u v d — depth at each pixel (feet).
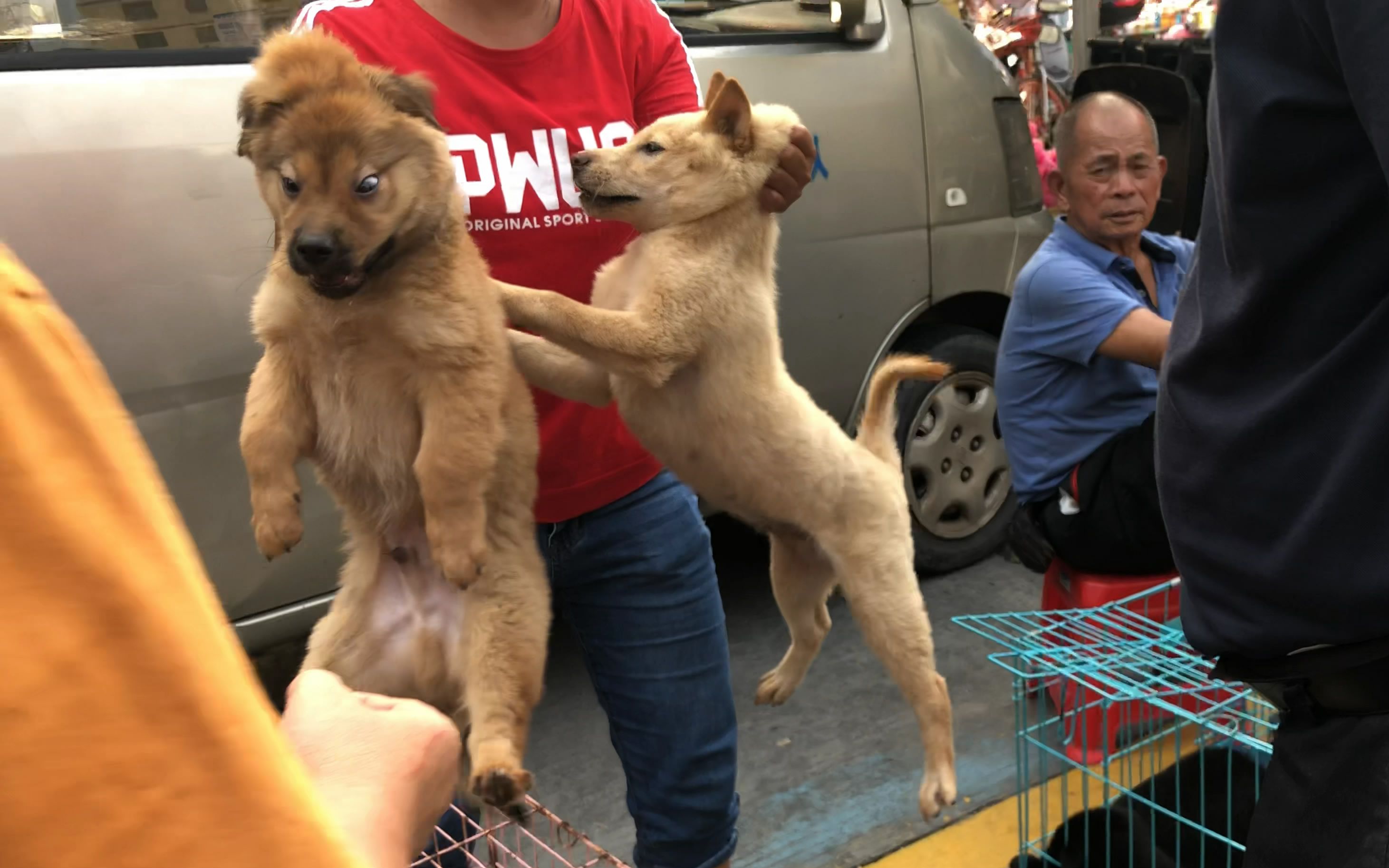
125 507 1.59
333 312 5.72
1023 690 11.47
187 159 9.07
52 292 8.42
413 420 6.06
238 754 1.63
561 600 7.59
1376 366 4.68
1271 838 5.46
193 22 9.48
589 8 7.24
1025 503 12.80
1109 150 12.29
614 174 7.06
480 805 6.17
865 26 13.88
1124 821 9.20
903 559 8.72
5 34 8.63
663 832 7.50
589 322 6.71
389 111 5.72
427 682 6.24
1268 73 4.56
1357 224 4.56
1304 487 4.98
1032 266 12.61
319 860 1.69
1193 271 5.59
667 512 7.44
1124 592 11.85
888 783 11.39
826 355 13.65
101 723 1.48
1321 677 5.15
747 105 7.30
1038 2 24.61
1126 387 12.12
